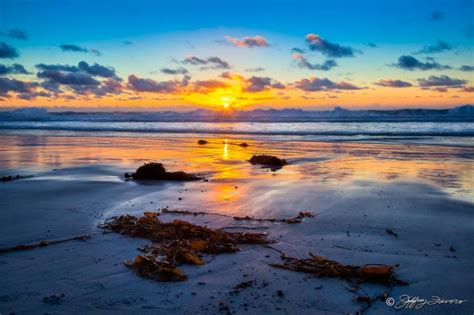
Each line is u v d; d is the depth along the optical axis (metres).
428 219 9.16
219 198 11.34
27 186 13.14
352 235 7.98
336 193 11.97
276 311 4.99
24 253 6.92
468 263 6.53
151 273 5.98
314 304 5.18
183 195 11.79
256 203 10.70
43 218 9.19
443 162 19.31
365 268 5.97
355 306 5.14
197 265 6.41
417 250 7.14
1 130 48.38
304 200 11.04
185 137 38.12
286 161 19.86
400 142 31.20
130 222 8.49
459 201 10.95
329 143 30.98
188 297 5.33
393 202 10.81
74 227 8.49
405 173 15.93
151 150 25.45
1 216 9.37
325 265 6.18
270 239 7.71
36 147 26.92
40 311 4.95
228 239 7.49
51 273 6.08
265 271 6.19
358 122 68.94
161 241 7.48
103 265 6.39
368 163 19.11
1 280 5.83
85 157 21.41
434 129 46.69
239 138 36.88
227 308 5.03
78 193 12.07
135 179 14.56
